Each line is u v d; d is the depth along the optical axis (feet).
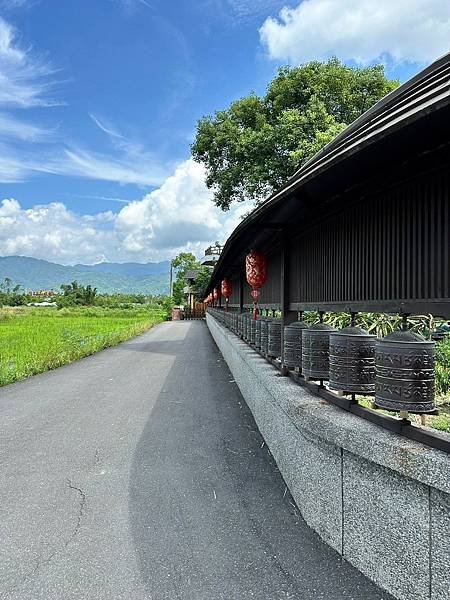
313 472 11.39
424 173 8.96
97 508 12.80
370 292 11.13
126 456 17.21
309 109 60.13
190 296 194.59
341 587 8.93
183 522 11.93
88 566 9.96
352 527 9.61
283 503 12.96
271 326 21.04
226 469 15.70
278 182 63.57
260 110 68.85
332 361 11.55
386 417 9.73
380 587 8.75
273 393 15.67
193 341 72.79
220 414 23.61
